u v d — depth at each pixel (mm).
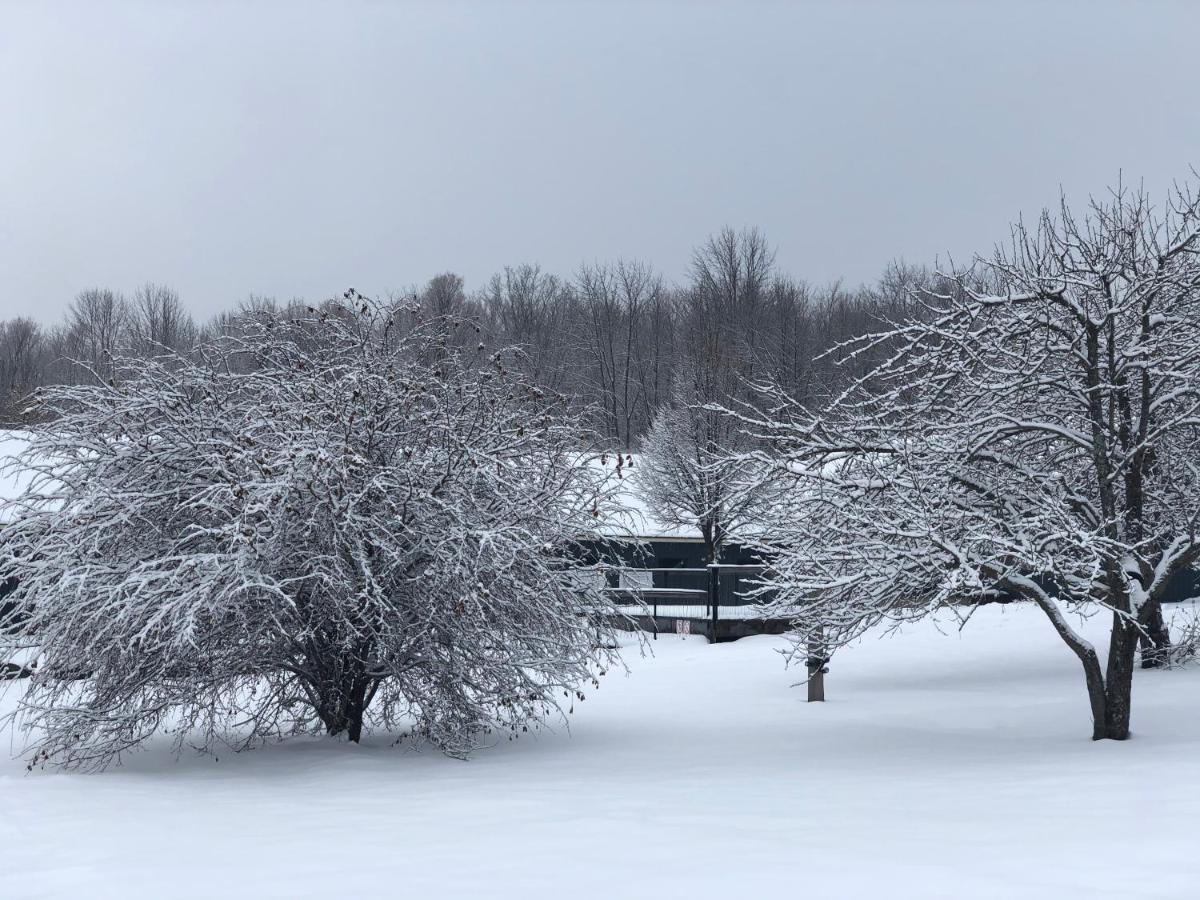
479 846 6328
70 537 10859
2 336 73250
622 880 5324
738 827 6793
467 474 11422
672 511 31969
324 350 12523
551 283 70375
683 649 24156
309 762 10875
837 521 11789
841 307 52906
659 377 60000
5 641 10820
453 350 12508
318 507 10578
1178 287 12000
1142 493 13523
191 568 10344
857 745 11805
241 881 5562
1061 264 11977
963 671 18750
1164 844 5793
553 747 12031
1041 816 6891
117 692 10883
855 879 5215
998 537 10852
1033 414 13188
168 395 11531
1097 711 11320
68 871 5941
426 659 11391
